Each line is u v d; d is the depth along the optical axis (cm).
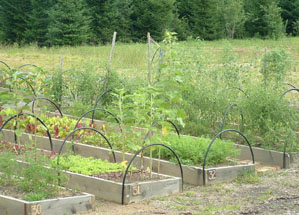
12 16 4075
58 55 2577
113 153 853
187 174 826
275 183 810
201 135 1046
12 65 2202
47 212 610
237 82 1258
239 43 3419
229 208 673
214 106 1105
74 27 3769
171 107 1098
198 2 4331
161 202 707
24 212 596
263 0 4338
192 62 1246
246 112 1045
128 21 4175
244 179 838
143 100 779
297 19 4528
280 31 4100
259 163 967
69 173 759
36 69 930
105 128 1027
